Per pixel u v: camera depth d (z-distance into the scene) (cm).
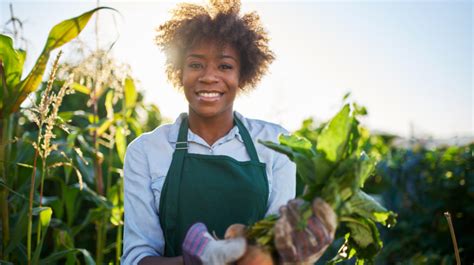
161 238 193
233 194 188
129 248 189
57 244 268
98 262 288
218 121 199
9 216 256
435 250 395
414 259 371
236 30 195
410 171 430
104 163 366
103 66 262
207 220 187
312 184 150
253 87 219
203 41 194
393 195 436
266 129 205
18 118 277
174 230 189
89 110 411
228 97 195
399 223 415
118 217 294
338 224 156
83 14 217
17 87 226
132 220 193
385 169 442
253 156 196
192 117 200
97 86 279
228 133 202
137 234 190
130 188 196
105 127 301
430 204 413
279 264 155
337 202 147
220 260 151
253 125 207
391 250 394
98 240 289
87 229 367
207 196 188
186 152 194
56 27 219
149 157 197
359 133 151
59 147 292
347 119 148
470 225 396
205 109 192
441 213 405
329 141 148
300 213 146
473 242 382
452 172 409
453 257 351
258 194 190
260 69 216
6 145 239
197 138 197
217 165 191
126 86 293
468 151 414
